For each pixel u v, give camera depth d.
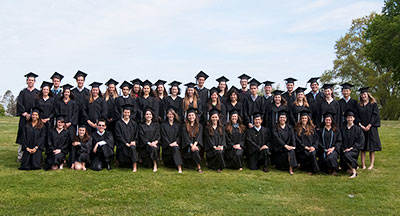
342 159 6.77
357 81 33.28
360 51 32.16
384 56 20.91
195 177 6.24
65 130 6.90
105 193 5.11
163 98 8.09
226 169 7.14
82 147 6.71
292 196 5.19
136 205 4.63
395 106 29.55
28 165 6.62
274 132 7.12
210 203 4.76
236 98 7.73
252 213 4.40
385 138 11.02
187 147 7.04
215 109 7.05
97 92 7.44
